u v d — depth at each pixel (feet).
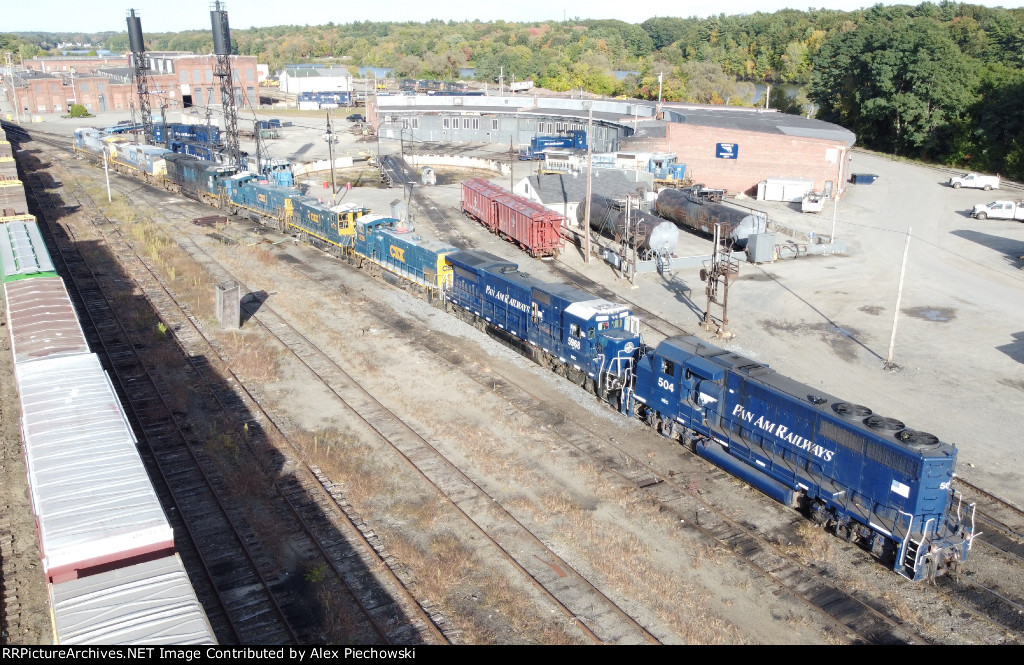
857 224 231.91
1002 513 85.46
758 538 79.97
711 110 352.08
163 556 57.26
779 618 68.28
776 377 89.92
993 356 130.82
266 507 84.17
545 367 124.77
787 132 277.23
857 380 120.88
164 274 175.52
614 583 72.38
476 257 146.20
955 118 339.57
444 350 131.64
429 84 606.14
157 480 89.86
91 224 224.33
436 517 82.38
